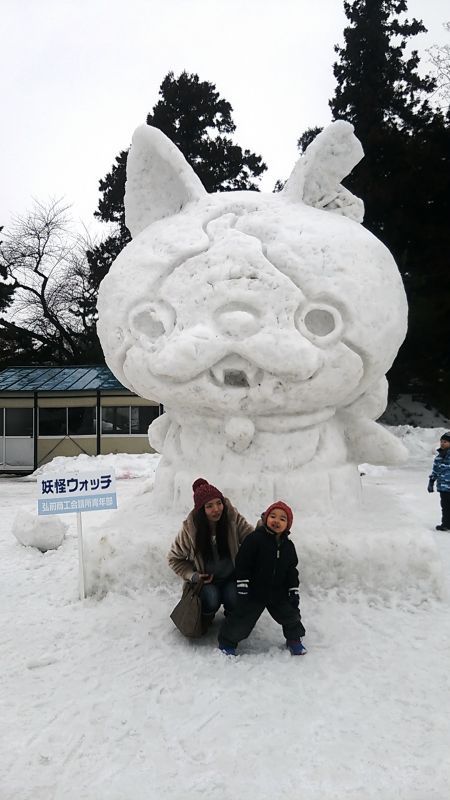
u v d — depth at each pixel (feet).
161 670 12.08
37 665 12.48
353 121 82.12
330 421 18.30
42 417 60.13
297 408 16.66
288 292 15.43
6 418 61.16
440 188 70.28
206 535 13.55
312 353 15.20
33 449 60.44
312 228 16.38
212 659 12.44
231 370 15.87
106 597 16.16
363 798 8.21
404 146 72.23
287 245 15.98
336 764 8.94
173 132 91.40
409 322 66.64
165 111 92.48
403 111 82.58
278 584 12.76
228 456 17.31
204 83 92.84
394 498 20.70
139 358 16.61
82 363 102.53
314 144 17.52
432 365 70.08
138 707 10.68
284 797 8.25
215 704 10.70
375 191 70.79
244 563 12.62
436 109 82.38
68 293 106.83
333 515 17.12
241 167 91.04
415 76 85.05
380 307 16.19
